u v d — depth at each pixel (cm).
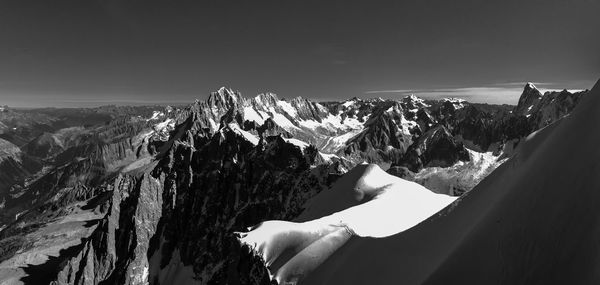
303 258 9112
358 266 8075
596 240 3934
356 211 10981
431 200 12375
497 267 4956
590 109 5438
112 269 18100
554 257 4269
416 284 6494
